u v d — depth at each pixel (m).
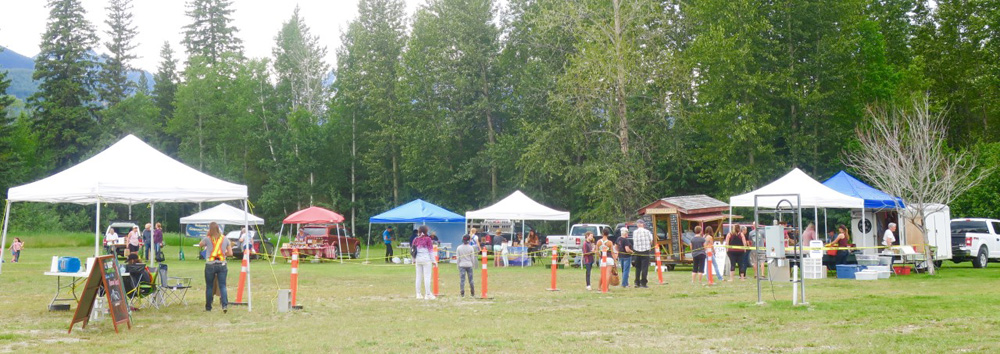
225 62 68.75
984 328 10.41
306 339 10.20
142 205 69.69
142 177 14.37
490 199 54.16
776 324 11.38
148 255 32.62
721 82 39.69
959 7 48.00
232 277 23.25
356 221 62.78
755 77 39.00
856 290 17.52
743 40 39.81
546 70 48.53
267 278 22.92
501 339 10.00
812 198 23.67
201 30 76.25
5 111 59.06
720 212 30.12
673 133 42.66
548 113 49.16
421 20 55.28
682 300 15.61
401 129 55.44
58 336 10.80
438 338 10.10
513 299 16.38
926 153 27.30
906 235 26.91
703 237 20.61
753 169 40.06
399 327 11.47
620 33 40.31
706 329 10.89
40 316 13.21
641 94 41.88
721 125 40.62
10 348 9.60
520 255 31.09
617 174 39.62
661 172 48.22
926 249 23.98
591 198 45.81
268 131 63.81
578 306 14.63
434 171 53.81
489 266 31.19
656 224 28.62
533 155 43.00
